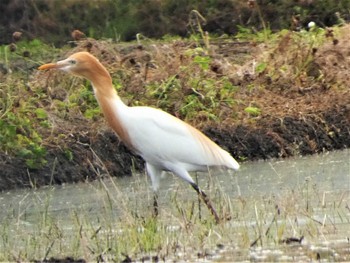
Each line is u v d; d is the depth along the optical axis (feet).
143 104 56.03
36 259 35.19
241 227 37.35
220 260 33.50
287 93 58.18
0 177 50.75
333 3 74.54
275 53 61.36
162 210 38.96
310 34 64.08
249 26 75.46
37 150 51.60
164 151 41.09
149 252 34.99
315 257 32.99
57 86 58.13
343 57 60.85
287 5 74.95
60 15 79.82
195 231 37.04
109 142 52.65
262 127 54.70
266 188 44.62
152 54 61.62
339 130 55.21
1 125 52.65
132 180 50.21
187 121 55.42
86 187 49.39
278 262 32.81
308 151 54.03
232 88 57.82
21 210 44.70
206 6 77.41
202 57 59.93
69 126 53.78
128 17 79.00
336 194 42.06
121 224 38.06
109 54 61.16
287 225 37.40
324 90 58.13
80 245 36.19
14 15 79.87
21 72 64.90
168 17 78.18
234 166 42.01
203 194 39.24
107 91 41.65
